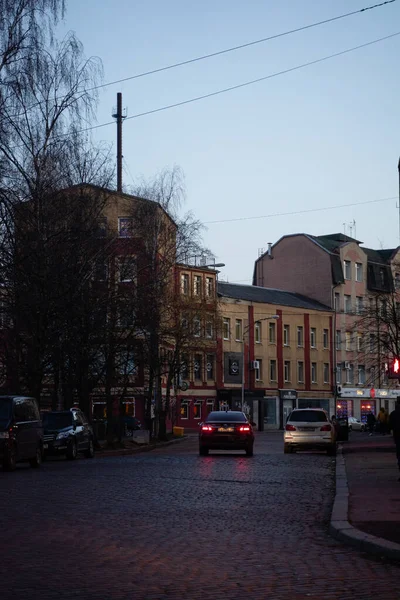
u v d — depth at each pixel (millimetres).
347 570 10258
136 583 9359
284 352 93875
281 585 9336
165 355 51969
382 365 58562
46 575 9758
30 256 31438
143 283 44750
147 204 47500
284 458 35125
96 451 41656
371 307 58625
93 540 12312
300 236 101875
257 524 14422
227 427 36688
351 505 16234
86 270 36250
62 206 33812
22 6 28406
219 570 10203
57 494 18750
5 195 29359
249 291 93000
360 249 104750
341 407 101062
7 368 36375
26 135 31609
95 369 42969
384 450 41125
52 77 30609
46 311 33938
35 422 29922
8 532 12992
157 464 30250
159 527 13812
